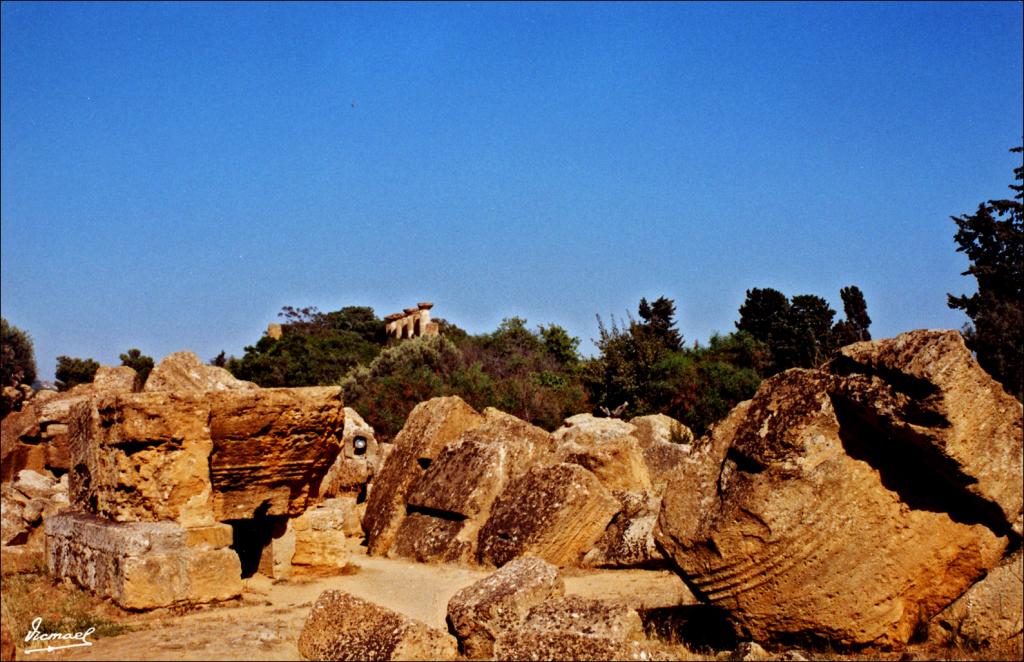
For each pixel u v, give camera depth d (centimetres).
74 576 1467
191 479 1452
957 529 1041
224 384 2202
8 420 2661
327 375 5053
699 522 1087
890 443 1033
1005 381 2717
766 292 4394
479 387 3962
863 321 3962
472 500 1822
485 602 1094
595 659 972
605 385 3850
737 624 1084
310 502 1684
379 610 1091
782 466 1034
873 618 1028
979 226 3106
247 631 1163
